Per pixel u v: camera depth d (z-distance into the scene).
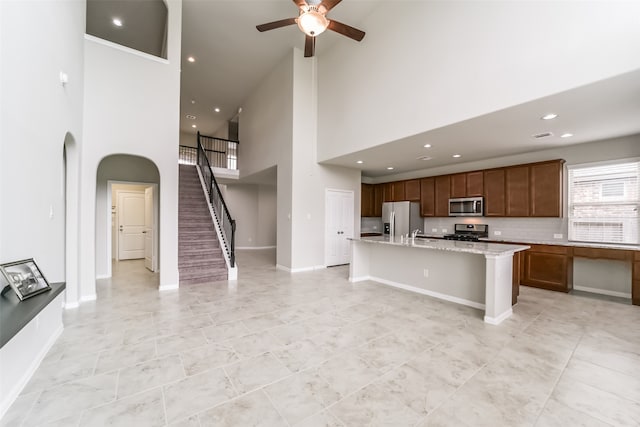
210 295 4.18
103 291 4.36
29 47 2.13
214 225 6.00
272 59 6.32
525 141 4.38
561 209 4.70
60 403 1.77
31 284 2.00
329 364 2.26
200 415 1.68
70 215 3.60
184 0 4.62
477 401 1.82
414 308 3.65
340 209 6.73
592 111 3.10
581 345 2.62
